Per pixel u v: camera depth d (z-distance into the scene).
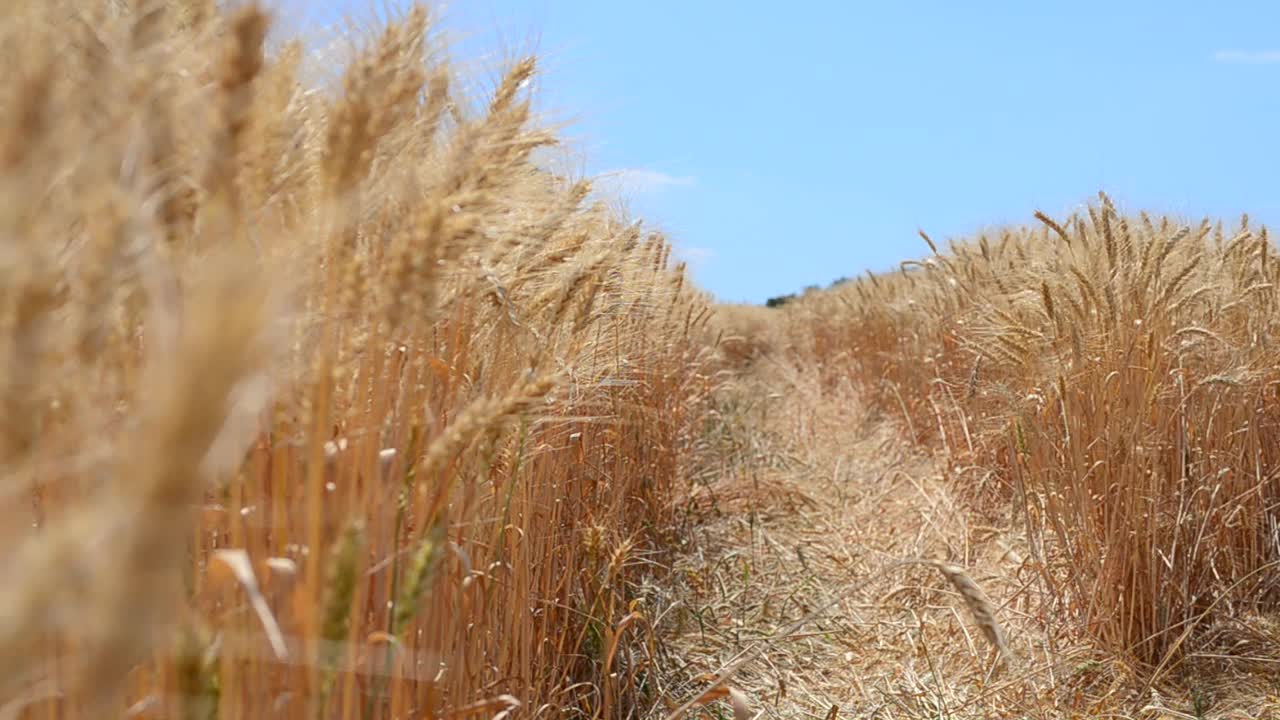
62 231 1.26
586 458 4.11
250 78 1.43
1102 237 5.08
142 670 1.58
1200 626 4.73
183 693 1.37
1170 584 4.54
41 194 1.12
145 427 0.74
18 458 1.10
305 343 1.70
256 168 1.55
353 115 1.61
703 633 5.00
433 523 2.11
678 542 6.18
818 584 5.90
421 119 2.13
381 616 1.96
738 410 10.77
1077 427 4.70
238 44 1.41
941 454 7.84
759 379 15.14
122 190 1.29
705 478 7.78
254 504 1.68
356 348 1.84
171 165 1.42
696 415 7.96
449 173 2.08
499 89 2.49
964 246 8.75
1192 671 4.51
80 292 1.22
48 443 1.23
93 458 1.21
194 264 1.37
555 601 3.33
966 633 4.76
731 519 7.07
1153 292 4.86
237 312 0.71
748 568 5.90
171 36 1.55
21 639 0.70
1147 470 4.72
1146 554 4.56
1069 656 4.54
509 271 2.78
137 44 1.41
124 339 1.41
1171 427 4.84
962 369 7.65
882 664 4.80
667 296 5.29
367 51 1.70
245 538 1.72
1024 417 5.00
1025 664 4.55
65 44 1.35
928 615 5.29
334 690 1.78
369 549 1.88
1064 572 5.21
